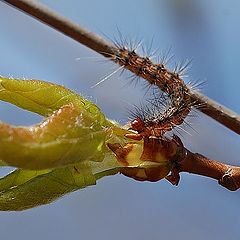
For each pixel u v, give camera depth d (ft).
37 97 0.53
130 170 0.54
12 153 0.48
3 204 0.53
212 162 0.55
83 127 0.50
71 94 0.53
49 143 0.49
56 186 0.53
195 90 0.59
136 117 0.54
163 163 0.54
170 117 0.55
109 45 0.60
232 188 0.55
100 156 0.53
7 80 0.53
